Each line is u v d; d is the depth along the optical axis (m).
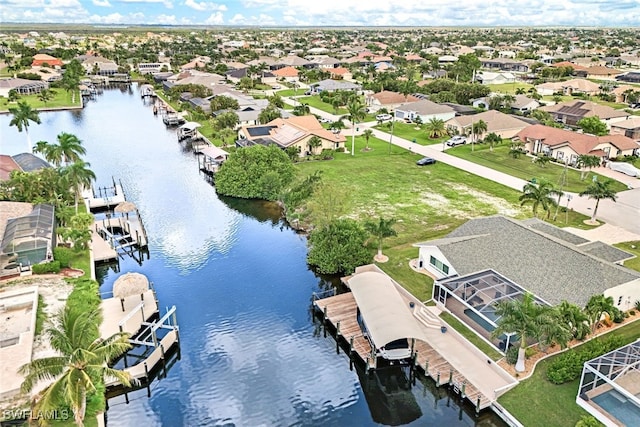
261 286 51.53
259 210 72.81
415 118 123.00
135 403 35.84
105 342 32.22
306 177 73.81
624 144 92.50
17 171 67.25
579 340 38.56
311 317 46.38
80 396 28.38
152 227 66.38
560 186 74.06
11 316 42.56
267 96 155.25
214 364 39.91
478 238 49.00
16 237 51.56
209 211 72.12
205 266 55.81
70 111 144.12
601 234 59.00
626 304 42.28
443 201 70.56
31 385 27.44
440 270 49.00
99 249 57.19
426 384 37.22
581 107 119.25
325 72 197.50
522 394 33.62
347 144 104.00
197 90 141.38
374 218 64.12
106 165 93.25
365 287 43.78
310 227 64.94
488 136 98.25
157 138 114.31
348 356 41.25
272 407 35.56
